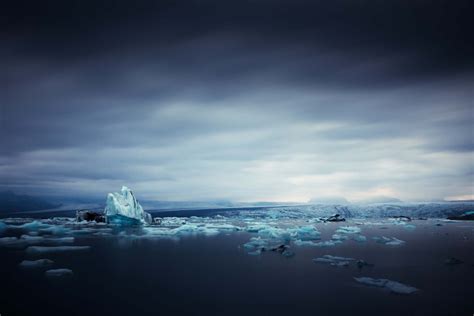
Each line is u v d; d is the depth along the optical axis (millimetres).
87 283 13219
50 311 10133
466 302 10734
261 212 75625
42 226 36375
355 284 12922
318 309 10219
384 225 42531
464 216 54281
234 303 10797
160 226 42062
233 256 18984
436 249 21078
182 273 14914
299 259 17953
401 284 12531
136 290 12258
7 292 11977
